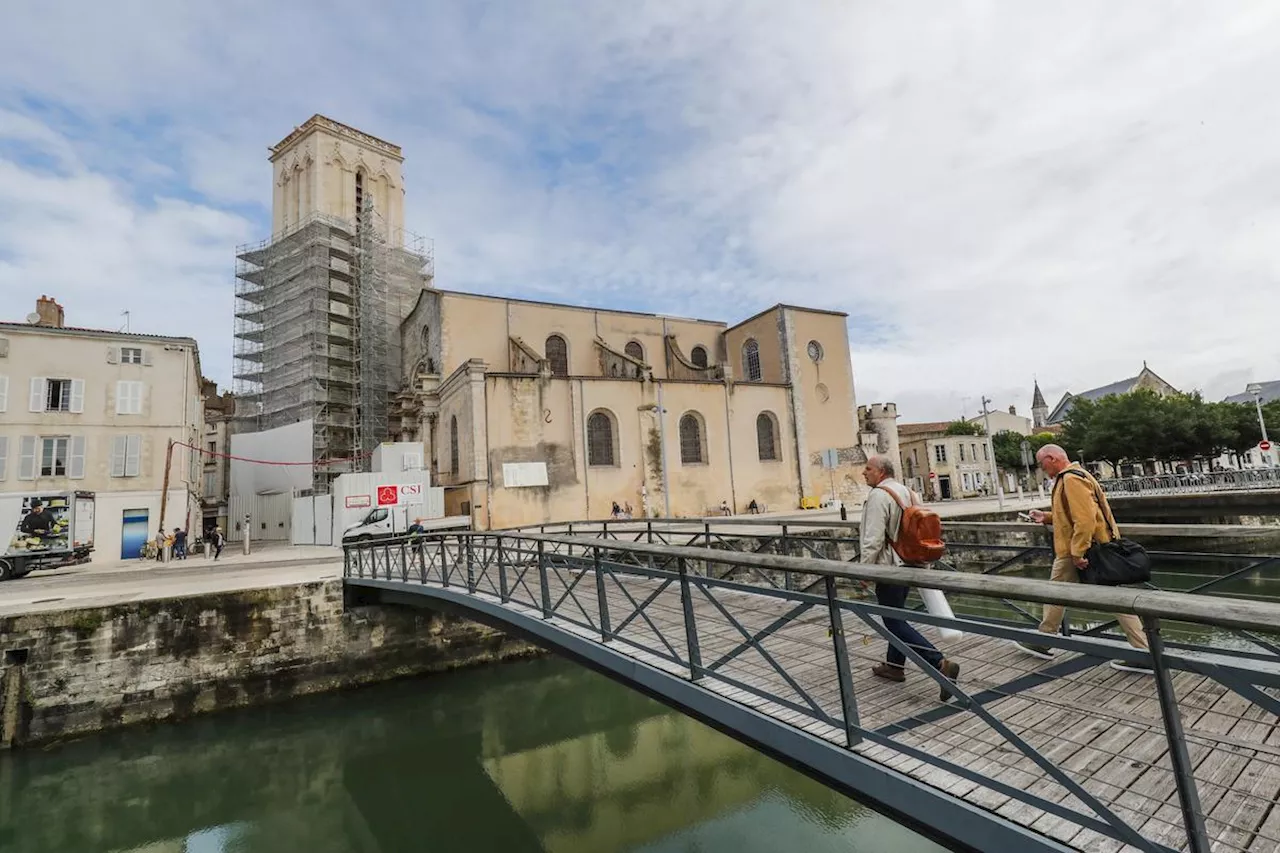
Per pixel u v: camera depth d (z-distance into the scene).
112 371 26.34
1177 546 22.72
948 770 3.49
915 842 8.33
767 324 36.97
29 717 11.50
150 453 26.66
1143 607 2.43
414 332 36.44
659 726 12.59
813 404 35.97
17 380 24.58
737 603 8.85
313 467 32.56
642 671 6.04
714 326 40.06
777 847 8.34
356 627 14.46
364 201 39.81
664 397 30.67
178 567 20.58
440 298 31.30
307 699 13.70
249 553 25.17
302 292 38.16
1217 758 3.54
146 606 12.52
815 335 36.91
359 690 14.22
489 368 31.77
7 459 24.09
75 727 11.74
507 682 14.77
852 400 37.44
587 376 28.66
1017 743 3.14
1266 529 4.45
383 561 15.55
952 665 4.56
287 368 38.50
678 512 30.14
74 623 11.94
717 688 5.30
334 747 11.86
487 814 9.70
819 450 35.62
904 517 4.89
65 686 11.77
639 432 29.58
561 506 27.05
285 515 33.28
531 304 33.50
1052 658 5.38
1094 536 4.67
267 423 39.41
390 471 26.31
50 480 24.69
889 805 3.77
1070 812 2.93
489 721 12.90
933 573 3.34
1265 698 2.13
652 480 29.38
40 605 12.09
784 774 10.44
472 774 10.93
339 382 37.97
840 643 4.07
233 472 37.66
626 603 9.26
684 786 10.22
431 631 15.27
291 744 11.95
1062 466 5.15
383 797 10.27
